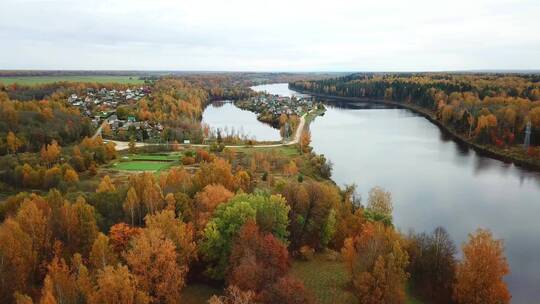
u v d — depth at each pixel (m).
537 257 79.31
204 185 76.25
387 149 173.25
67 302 39.94
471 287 51.97
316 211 65.81
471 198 112.12
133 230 55.84
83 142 154.25
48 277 39.69
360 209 79.19
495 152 163.00
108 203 64.56
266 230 56.12
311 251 62.19
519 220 97.25
